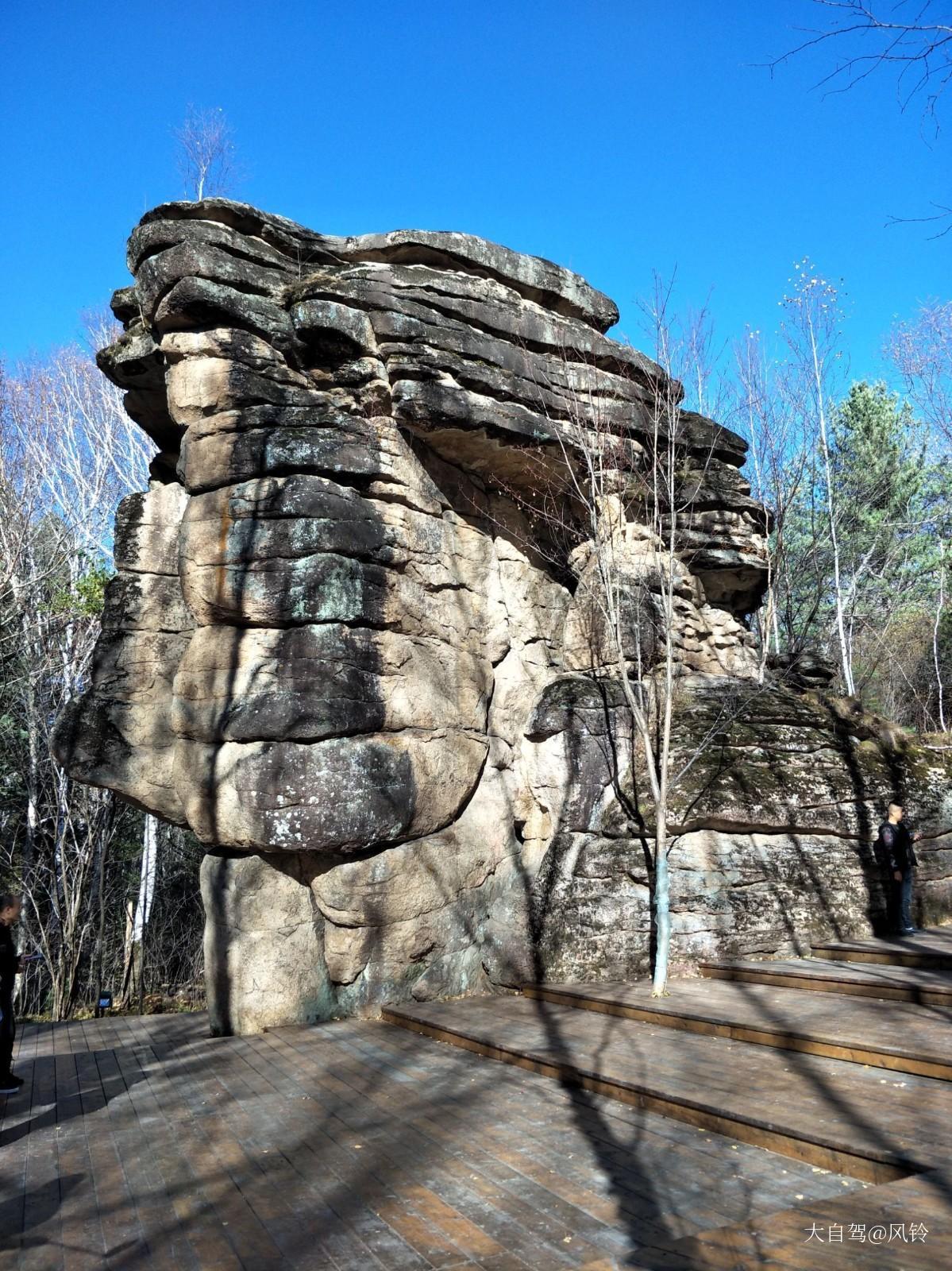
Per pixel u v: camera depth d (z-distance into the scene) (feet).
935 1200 14.10
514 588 40.45
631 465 41.11
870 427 96.89
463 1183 16.62
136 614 35.22
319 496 32.12
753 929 34.68
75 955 64.85
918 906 39.09
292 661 31.14
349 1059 26.25
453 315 36.47
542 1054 24.03
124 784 33.71
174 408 33.22
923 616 97.14
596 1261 12.90
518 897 36.09
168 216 33.68
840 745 39.99
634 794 36.60
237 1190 16.94
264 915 31.45
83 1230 15.58
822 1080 20.67
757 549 46.60
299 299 34.17
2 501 69.56
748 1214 14.73
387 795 31.78
